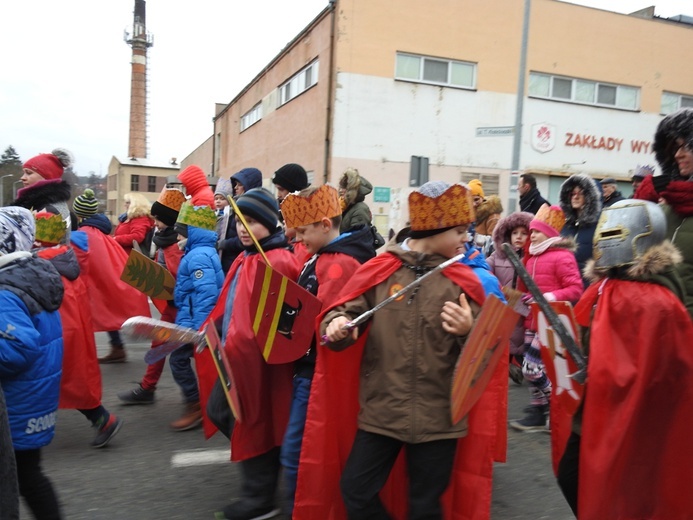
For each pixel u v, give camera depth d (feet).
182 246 20.13
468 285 7.26
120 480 11.23
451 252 7.39
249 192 10.06
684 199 8.79
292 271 9.78
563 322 7.38
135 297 18.15
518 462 12.57
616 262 7.24
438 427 7.20
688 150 9.08
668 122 9.31
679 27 57.06
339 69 45.88
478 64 49.47
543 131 52.06
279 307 8.67
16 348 7.60
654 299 7.02
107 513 9.92
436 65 48.62
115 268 17.89
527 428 14.48
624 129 55.88
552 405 8.18
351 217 17.28
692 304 8.55
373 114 46.93
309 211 9.27
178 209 17.02
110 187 204.64
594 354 7.22
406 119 47.73
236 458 9.45
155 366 15.64
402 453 8.32
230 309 10.04
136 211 23.73
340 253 9.23
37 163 13.99
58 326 8.64
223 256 18.01
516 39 50.42
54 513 8.51
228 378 9.04
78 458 12.25
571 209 17.35
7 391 7.89
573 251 14.05
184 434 13.75
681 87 57.93
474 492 7.72
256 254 9.93
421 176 26.09
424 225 7.30
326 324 7.63
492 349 7.25
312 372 9.11
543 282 13.87
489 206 20.07
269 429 9.67
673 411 7.20
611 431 7.08
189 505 10.27
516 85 50.83
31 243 8.52
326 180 47.29
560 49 52.29
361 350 8.22
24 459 8.27
